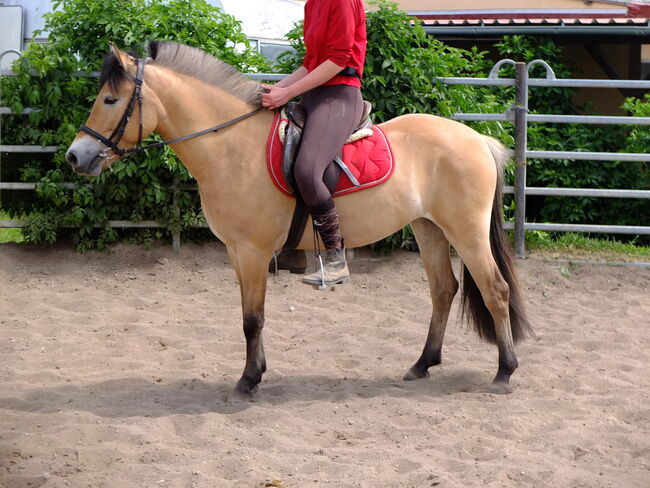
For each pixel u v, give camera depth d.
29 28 11.27
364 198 4.70
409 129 4.94
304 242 4.79
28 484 3.55
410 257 8.02
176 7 7.88
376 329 6.30
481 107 8.34
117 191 7.75
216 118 4.57
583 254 8.20
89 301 6.88
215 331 6.20
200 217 7.91
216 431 4.20
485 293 4.96
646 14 13.19
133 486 3.53
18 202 8.10
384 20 7.73
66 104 7.85
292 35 8.19
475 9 13.35
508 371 5.02
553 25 10.73
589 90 12.28
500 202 5.12
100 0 7.75
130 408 4.55
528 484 3.62
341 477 3.65
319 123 4.53
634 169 9.01
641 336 6.19
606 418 4.50
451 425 4.35
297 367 5.48
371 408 4.62
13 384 4.98
